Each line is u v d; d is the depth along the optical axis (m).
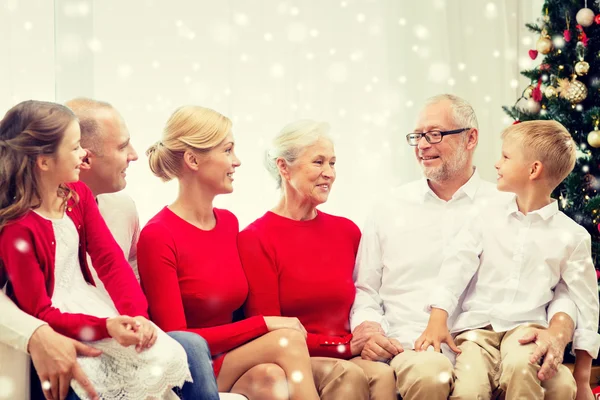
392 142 3.45
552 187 2.28
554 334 2.10
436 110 2.39
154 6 3.08
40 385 1.71
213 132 2.13
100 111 2.06
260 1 3.25
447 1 3.51
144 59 3.06
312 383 1.97
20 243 1.69
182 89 3.12
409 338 2.28
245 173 3.22
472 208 2.38
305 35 3.32
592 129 2.85
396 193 2.48
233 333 2.03
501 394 2.10
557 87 2.91
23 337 1.61
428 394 1.99
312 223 2.32
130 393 1.66
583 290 2.21
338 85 3.38
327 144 2.28
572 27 2.92
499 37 3.58
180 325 1.99
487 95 3.57
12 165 1.71
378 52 3.44
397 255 2.38
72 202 1.87
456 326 2.27
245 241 2.23
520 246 2.25
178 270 2.07
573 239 2.22
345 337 2.25
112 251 1.91
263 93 3.25
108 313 1.83
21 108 1.75
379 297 2.40
